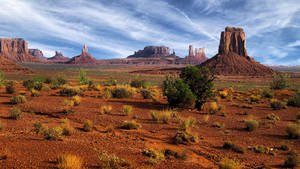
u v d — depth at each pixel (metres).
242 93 34.12
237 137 9.45
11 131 7.59
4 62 165.12
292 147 8.15
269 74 162.00
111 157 4.90
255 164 6.24
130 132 9.26
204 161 6.27
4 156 4.58
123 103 18.66
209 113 16.03
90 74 161.88
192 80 17.50
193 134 9.14
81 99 19.95
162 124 11.36
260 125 12.24
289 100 21.91
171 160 5.94
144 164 5.21
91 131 8.95
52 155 5.09
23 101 15.84
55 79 39.94
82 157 5.15
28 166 4.21
